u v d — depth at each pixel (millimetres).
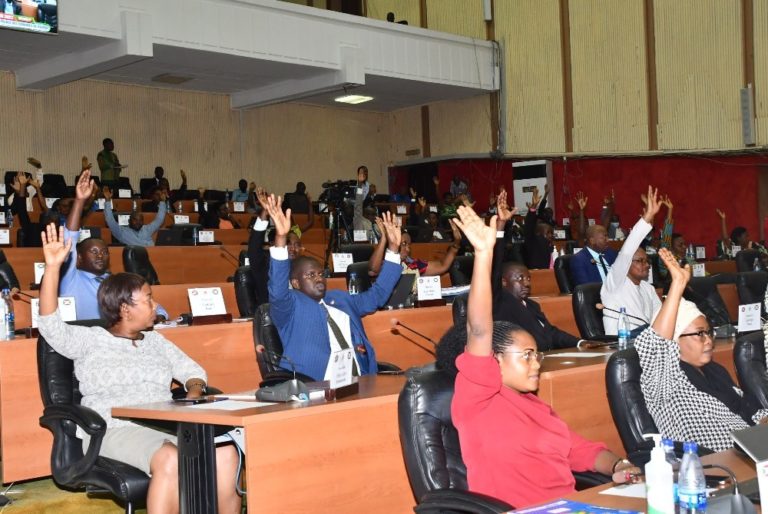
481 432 2709
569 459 2934
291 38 13930
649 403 3402
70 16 11766
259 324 4789
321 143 18125
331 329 4781
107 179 14125
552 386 4086
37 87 14289
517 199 17156
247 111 17078
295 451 3311
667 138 14633
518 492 2697
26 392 4504
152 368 3877
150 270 7637
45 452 4539
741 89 13797
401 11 17641
